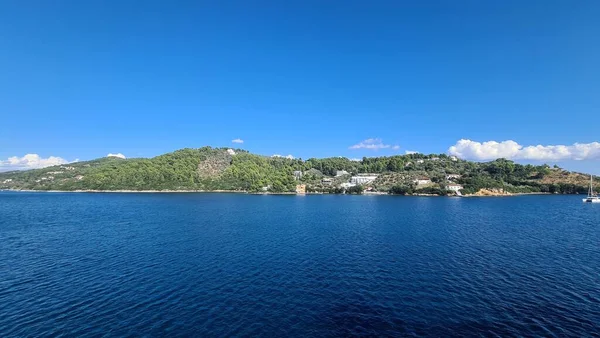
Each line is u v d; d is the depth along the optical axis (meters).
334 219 118.06
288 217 124.69
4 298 39.91
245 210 153.88
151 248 67.38
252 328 32.53
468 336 31.20
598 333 31.86
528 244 71.88
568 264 55.41
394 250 65.38
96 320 34.06
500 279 47.38
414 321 34.16
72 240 76.62
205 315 35.28
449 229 93.44
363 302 38.94
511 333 31.78
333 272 50.47
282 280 46.66
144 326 32.75
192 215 131.50
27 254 62.31
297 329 32.38
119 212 143.25
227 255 61.12
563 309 37.22
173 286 44.03
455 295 41.19
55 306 37.56
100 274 49.28
